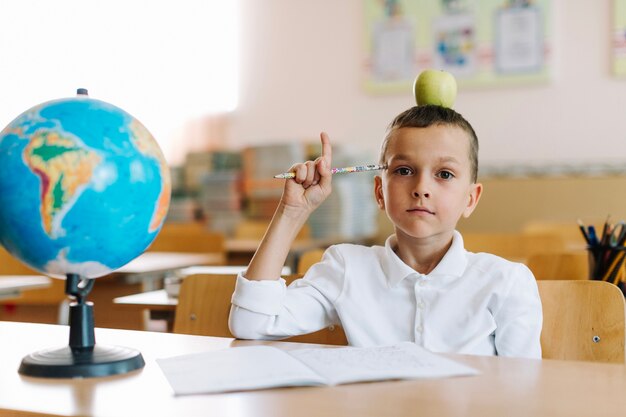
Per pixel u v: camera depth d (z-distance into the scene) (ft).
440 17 15.93
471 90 15.67
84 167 2.81
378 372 2.79
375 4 16.53
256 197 16.43
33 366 2.86
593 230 6.55
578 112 14.94
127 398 2.52
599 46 14.76
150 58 17.42
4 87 14.78
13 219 2.83
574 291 4.23
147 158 2.98
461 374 2.82
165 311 6.96
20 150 2.82
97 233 2.87
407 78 16.30
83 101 3.01
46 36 15.49
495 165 15.48
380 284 4.10
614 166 14.69
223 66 18.10
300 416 2.29
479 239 9.55
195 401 2.48
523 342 3.89
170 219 17.03
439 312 3.92
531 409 2.35
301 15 17.35
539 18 15.14
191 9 18.06
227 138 18.16
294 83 17.48
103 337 3.74
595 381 2.72
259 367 2.86
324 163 3.97
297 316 4.07
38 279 9.07
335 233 15.33
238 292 3.91
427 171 3.90
